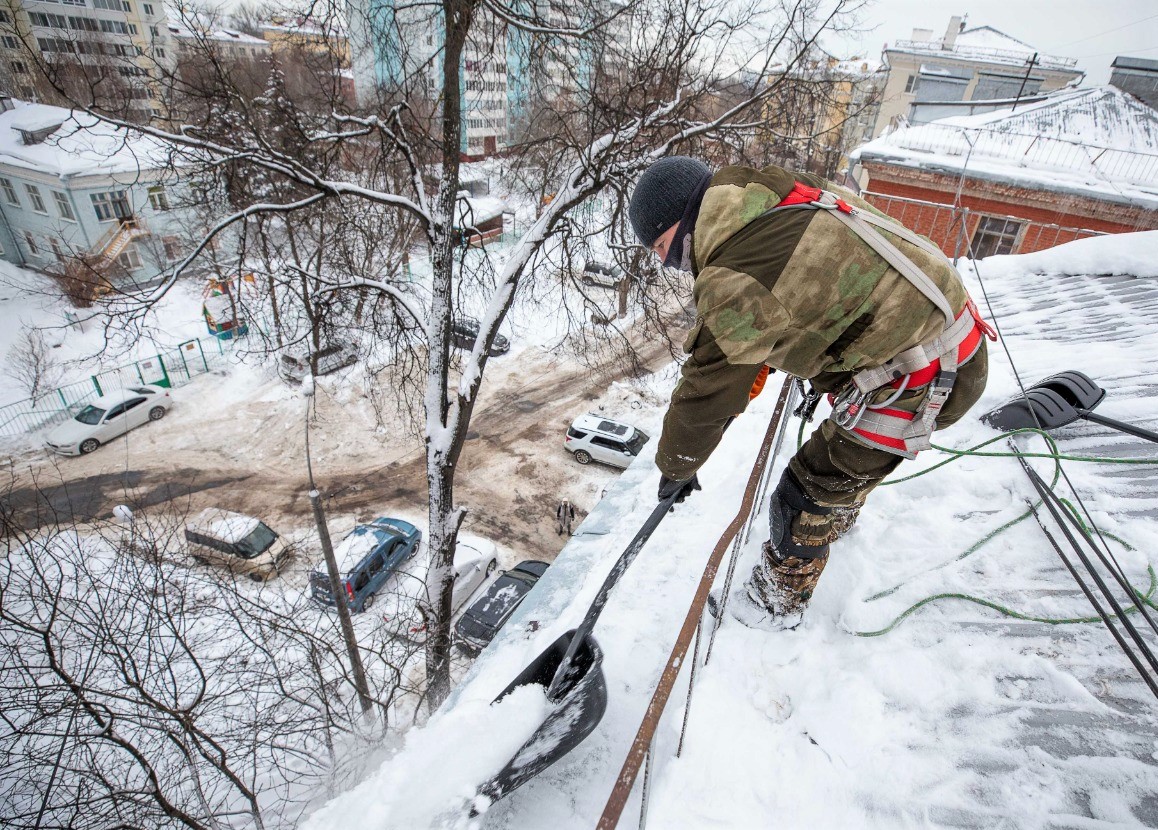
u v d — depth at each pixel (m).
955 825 1.50
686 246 1.54
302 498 15.00
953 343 1.50
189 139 6.44
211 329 20.55
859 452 1.71
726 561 2.50
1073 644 1.95
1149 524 2.30
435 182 8.51
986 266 6.14
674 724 1.81
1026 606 2.09
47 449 16.31
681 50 7.08
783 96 7.94
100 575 6.61
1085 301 4.76
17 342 20.22
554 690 1.51
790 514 1.93
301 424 17.33
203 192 7.54
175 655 6.23
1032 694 1.81
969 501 2.63
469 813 1.29
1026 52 33.38
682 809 1.58
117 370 18.36
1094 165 11.73
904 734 1.75
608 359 19.17
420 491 15.23
